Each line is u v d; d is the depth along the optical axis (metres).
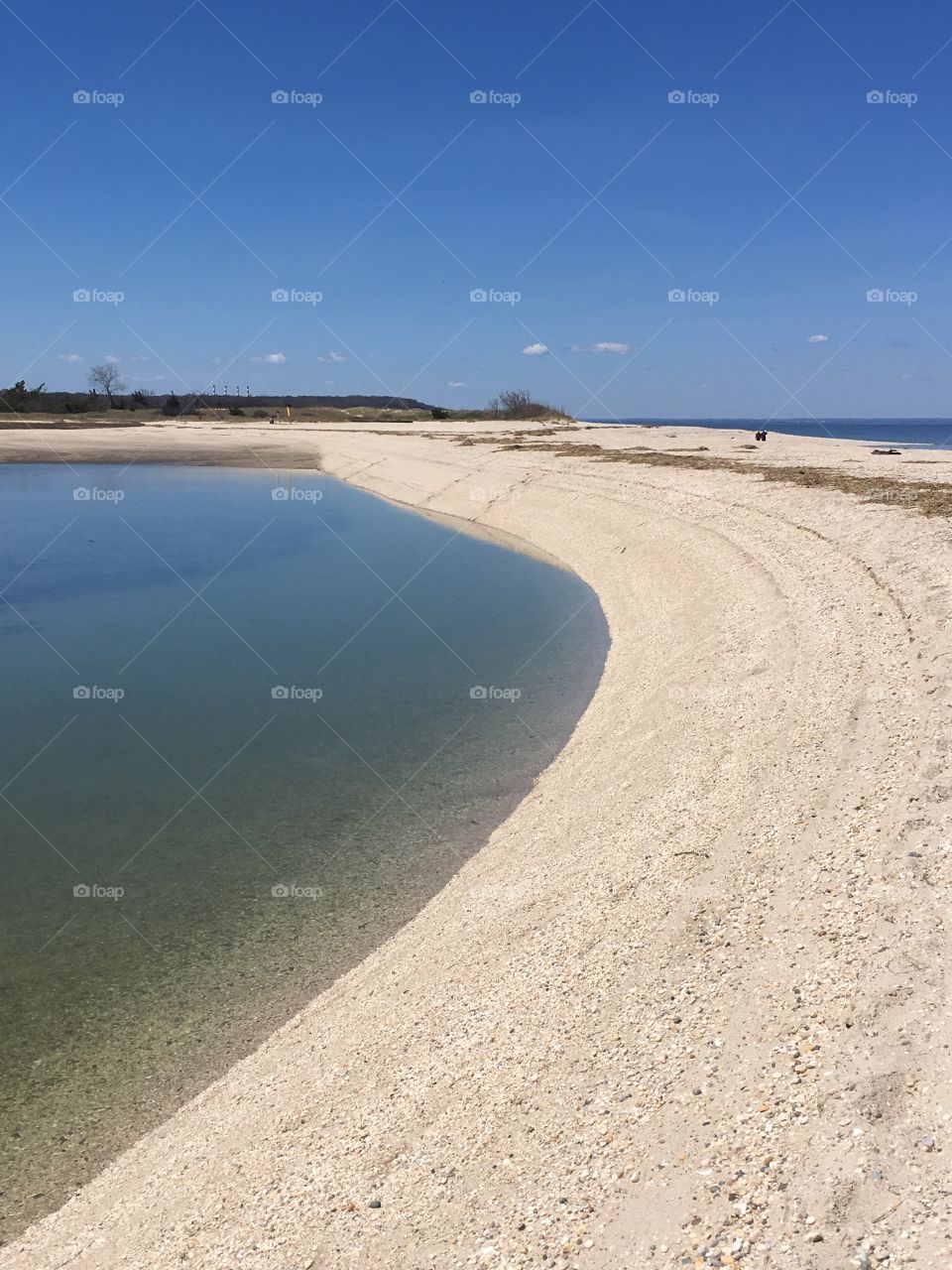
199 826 11.89
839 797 8.42
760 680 12.96
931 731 8.88
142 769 13.62
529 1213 4.81
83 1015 8.44
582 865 9.30
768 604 16.22
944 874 6.50
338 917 9.78
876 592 14.37
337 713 15.78
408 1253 4.84
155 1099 7.43
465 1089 6.17
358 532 34.94
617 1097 5.50
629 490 30.06
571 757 13.38
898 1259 3.83
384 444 59.09
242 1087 7.25
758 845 8.12
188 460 61.44
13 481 52.66
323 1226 5.29
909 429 180.88
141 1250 5.64
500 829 11.44
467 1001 7.35
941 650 10.94
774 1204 4.31
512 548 30.53
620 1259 4.30
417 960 8.47
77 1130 7.15
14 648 19.97
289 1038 7.83
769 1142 4.70
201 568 28.75
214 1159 6.38
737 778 9.93
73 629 21.53
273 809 12.31
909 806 7.62
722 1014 5.95
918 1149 4.33
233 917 9.88
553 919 8.29
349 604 23.62
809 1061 5.18
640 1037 6.02
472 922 8.90
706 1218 4.36
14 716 15.80
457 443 54.62
